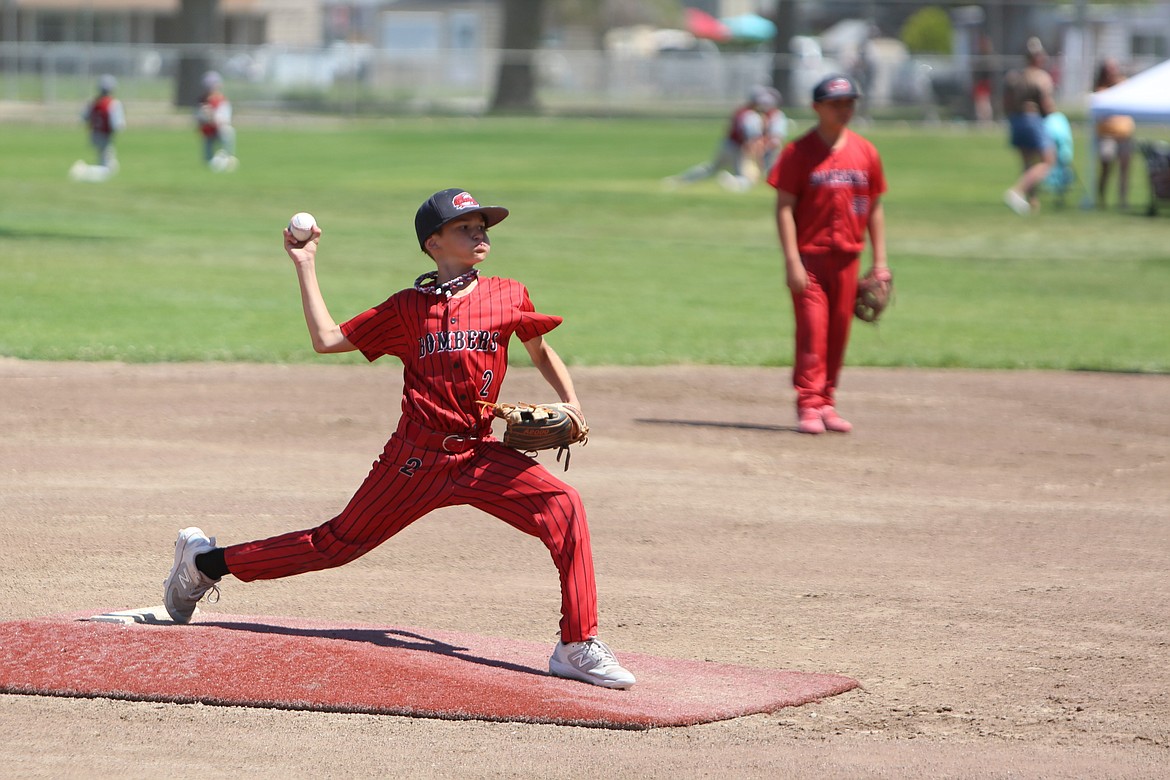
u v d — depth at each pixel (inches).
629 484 1175.6
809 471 1235.2
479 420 715.4
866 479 1212.5
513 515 716.7
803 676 745.0
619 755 634.2
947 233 3253.0
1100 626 837.8
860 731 673.0
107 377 1563.7
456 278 716.0
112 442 1280.8
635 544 1002.7
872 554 989.2
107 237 2815.0
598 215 3508.9
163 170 4409.5
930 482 1204.5
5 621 792.9
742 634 820.0
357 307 2030.0
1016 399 1567.4
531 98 7632.9
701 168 4308.6
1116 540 1032.2
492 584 909.2
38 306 1996.8
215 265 2487.7
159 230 2974.9
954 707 706.8
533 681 714.2
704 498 1135.0
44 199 3545.8
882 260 1395.2
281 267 2484.0
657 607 867.4
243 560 751.7
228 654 726.5
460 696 689.0
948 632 826.2
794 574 940.0
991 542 1023.0
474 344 705.0
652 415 1450.5
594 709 679.1
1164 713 700.7
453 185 4069.9
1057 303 2308.1
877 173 1371.8
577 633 717.9
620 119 7180.1
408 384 717.3
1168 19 7509.8
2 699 682.8
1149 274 2655.0
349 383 1576.0
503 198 3782.0
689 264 2701.8
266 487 1135.6
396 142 5595.5
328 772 609.6
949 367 1753.2
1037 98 3627.0
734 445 1326.3
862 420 1446.9
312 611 844.0
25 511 1047.6
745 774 614.9
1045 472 1247.5
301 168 4530.0
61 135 5684.1
